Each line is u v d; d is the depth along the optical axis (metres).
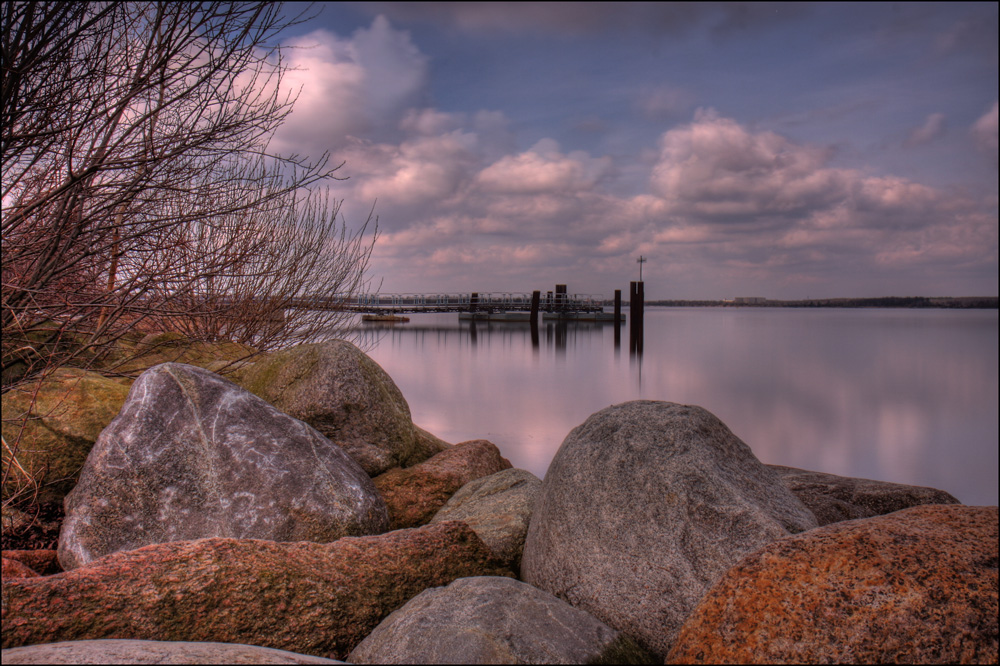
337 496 3.85
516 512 4.07
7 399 4.54
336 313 8.88
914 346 31.78
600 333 35.59
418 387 15.69
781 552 2.25
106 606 2.39
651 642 2.72
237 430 3.97
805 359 24.92
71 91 4.21
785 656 1.99
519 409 12.74
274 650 2.17
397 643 2.35
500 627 2.36
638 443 3.26
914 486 4.53
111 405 4.78
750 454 3.44
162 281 5.18
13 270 4.77
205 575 2.61
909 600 1.99
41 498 4.25
